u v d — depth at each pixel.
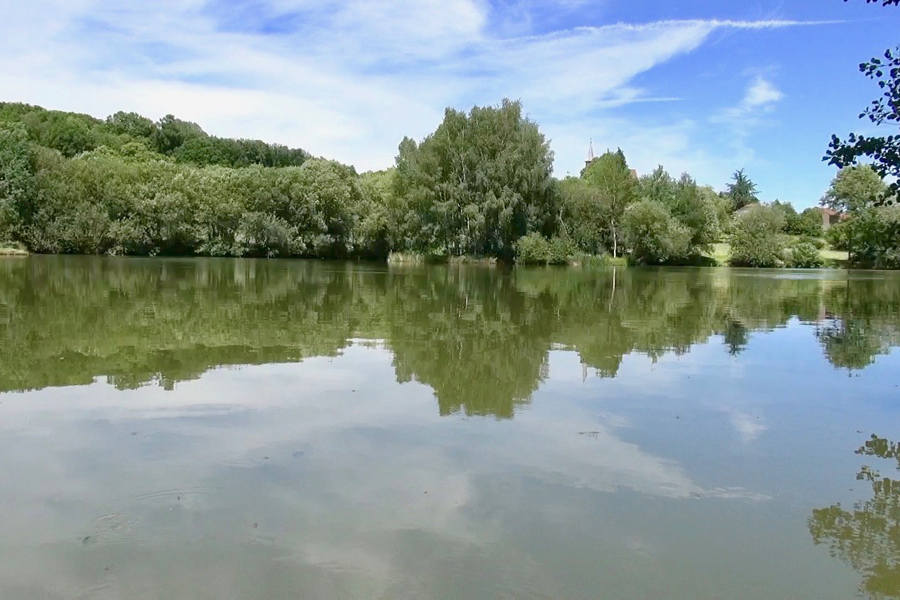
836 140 8.27
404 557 4.33
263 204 64.50
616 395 8.74
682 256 70.69
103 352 11.07
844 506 5.31
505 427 7.20
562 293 26.09
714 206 86.31
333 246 67.75
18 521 4.78
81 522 4.78
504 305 20.52
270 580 4.03
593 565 4.28
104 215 55.72
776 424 7.55
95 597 3.84
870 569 4.32
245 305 18.50
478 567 4.22
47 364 10.02
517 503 5.20
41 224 54.59
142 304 18.06
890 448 6.75
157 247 60.62
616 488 5.55
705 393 8.96
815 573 4.26
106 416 7.36
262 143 112.25
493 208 55.38
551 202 59.38
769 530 4.85
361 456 6.19
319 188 66.12
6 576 4.05
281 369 9.98
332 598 3.84
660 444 6.74
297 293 23.09
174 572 4.11
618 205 67.62
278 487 5.43
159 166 63.66
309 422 7.24
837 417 7.88
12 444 6.40
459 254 58.19
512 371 10.14
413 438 6.74
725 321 17.52
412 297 22.69
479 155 57.44
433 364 10.57
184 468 5.82
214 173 64.81
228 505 5.07
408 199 58.72
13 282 24.98
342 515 4.93
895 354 12.41
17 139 55.47
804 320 18.19
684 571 4.24
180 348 11.59
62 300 18.70
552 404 8.22
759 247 75.19
